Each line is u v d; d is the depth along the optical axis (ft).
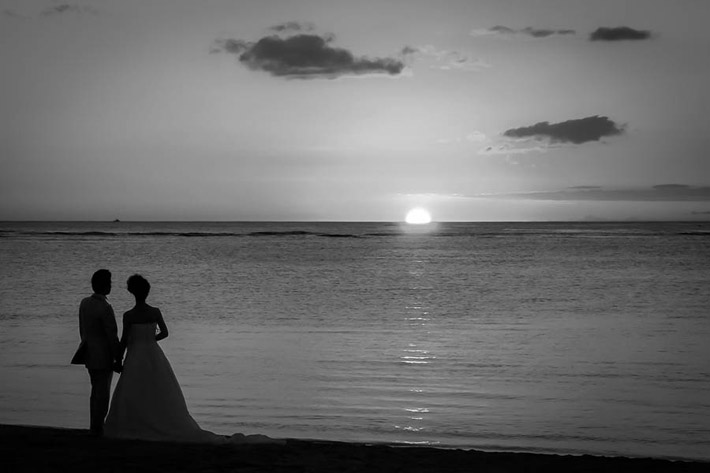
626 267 182.29
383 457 28.96
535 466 28.37
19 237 414.21
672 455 34.04
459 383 49.57
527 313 93.35
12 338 68.69
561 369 54.54
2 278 141.90
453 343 67.67
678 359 59.11
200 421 39.60
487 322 84.38
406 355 60.64
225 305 101.71
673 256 232.12
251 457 26.73
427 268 179.63
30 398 44.47
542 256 234.99
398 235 506.07
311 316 89.66
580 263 199.21
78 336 70.08
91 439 28.45
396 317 88.58
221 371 53.47
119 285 129.18
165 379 29.50
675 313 93.04
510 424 39.29
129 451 26.50
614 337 72.02
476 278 150.41
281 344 66.49
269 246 310.45
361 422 39.52
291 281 142.10
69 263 190.08
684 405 43.52
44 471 23.84
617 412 41.88
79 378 50.01
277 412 41.52
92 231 592.19
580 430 38.09
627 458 30.22
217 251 265.54
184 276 152.56
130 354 29.43
